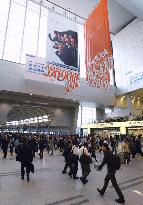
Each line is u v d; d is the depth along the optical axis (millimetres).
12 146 12781
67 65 24578
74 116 31188
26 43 26641
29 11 27641
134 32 29609
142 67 27641
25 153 6066
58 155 13594
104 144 4551
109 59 18359
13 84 22531
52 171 7543
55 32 25484
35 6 27703
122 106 32719
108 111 35250
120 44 32250
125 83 30500
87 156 5891
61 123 30766
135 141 12117
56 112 30453
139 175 6887
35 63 22469
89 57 19594
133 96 32938
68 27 27109
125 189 5129
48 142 15031
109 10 27703
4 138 11477
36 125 38812
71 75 24516
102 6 18500
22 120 43219
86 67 19531
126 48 30922
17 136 13391
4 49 24734
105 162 4441
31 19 27688
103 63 18734
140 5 20375
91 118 34875
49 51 23938
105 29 18109
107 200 4254
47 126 33906
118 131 22547
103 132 24844
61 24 26641
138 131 20297
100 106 32875
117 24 31188
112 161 4387
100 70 19094
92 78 19062
